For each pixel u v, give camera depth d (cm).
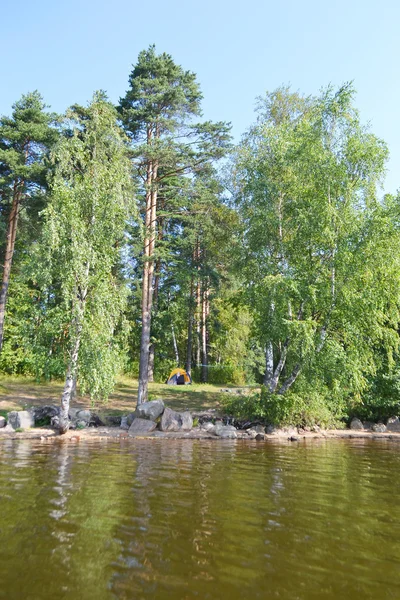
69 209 1648
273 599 432
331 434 1938
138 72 2255
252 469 1090
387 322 2095
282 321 1788
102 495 788
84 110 1883
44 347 1667
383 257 1731
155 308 3097
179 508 724
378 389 2203
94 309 1672
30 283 2961
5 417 1741
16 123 2220
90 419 1839
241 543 577
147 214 2269
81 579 461
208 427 1822
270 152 2086
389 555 551
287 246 1969
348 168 1852
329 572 497
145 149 1992
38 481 883
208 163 2233
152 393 2591
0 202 2338
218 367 3747
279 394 1867
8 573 470
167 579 468
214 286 2772
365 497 840
